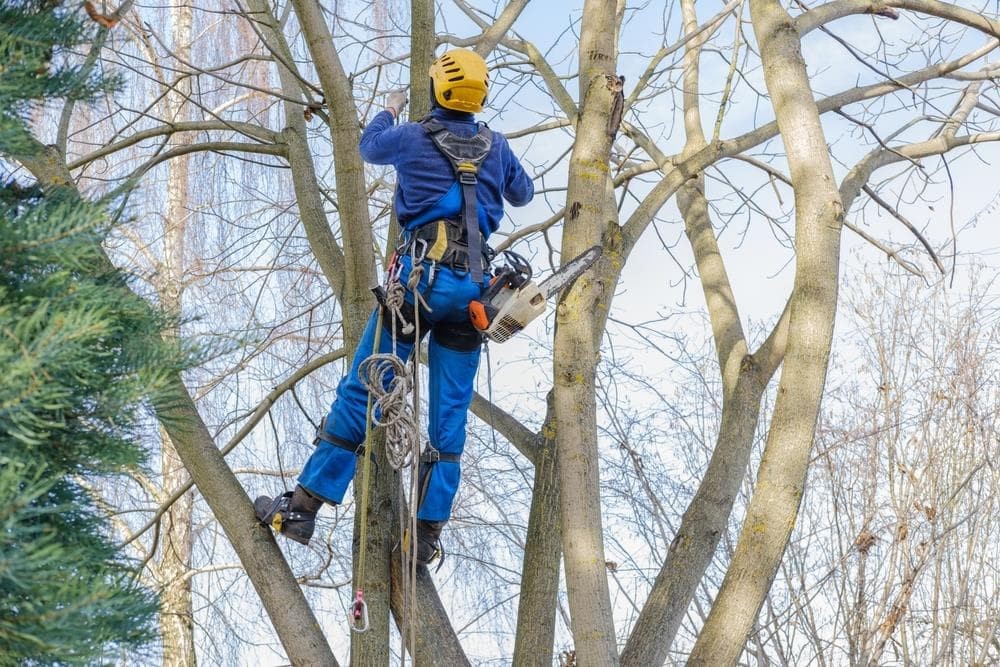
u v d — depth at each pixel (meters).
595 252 6.34
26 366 3.62
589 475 6.29
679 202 10.55
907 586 9.91
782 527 6.16
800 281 6.42
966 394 11.77
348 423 6.48
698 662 6.07
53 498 4.58
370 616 6.93
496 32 9.55
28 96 4.67
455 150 6.41
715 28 11.30
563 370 6.39
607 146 6.61
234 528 6.66
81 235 4.30
